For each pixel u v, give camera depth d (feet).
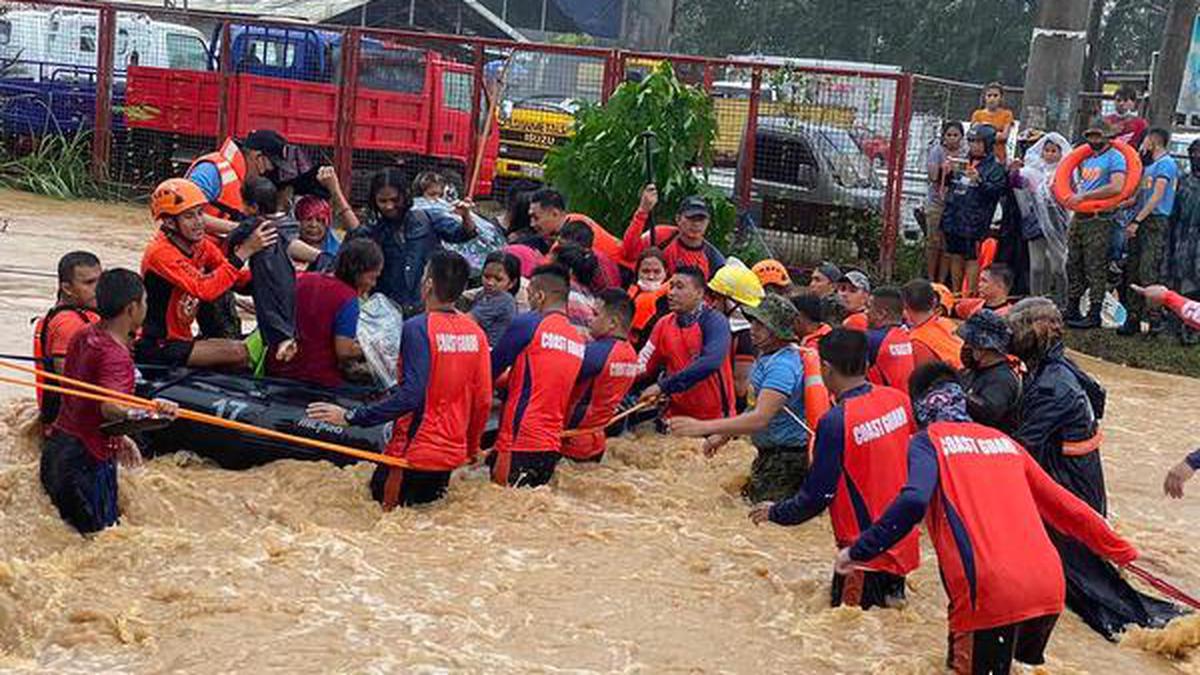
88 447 22.76
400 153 67.10
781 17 151.84
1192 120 70.49
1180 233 51.34
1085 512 19.97
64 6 69.31
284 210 34.09
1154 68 79.25
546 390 27.63
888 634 21.66
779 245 59.16
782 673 20.10
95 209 66.39
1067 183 49.85
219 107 66.54
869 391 22.43
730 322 32.09
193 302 29.45
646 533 25.55
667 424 30.25
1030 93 63.77
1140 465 35.65
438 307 26.14
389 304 29.86
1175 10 70.64
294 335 29.04
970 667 19.52
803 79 58.44
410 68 66.59
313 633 19.80
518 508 26.22
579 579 23.00
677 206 44.78
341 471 26.76
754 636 21.36
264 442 27.22
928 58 145.59
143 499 24.34
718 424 26.78
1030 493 19.63
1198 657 22.50
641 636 20.95
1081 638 23.00
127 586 21.11
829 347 22.44
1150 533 29.71
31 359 26.50
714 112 52.80
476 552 23.85
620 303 29.43
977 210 51.34
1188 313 24.97
